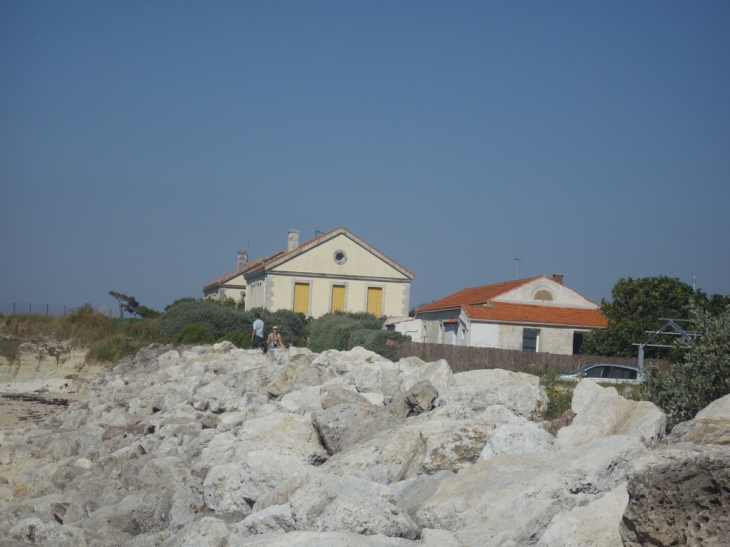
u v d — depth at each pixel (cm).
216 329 4219
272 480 1016
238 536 766
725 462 457
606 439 761
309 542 596
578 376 2236
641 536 482
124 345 3881
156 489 1141
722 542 449
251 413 1597
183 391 2155
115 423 2111
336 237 5519
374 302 5569
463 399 1218
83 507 1261
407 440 1028
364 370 1708
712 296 3266
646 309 3278
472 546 639
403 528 677
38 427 2370
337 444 1192
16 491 1526
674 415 1113
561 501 640
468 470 775
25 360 3684
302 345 4128
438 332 4191
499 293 3853
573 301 3881
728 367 1086
